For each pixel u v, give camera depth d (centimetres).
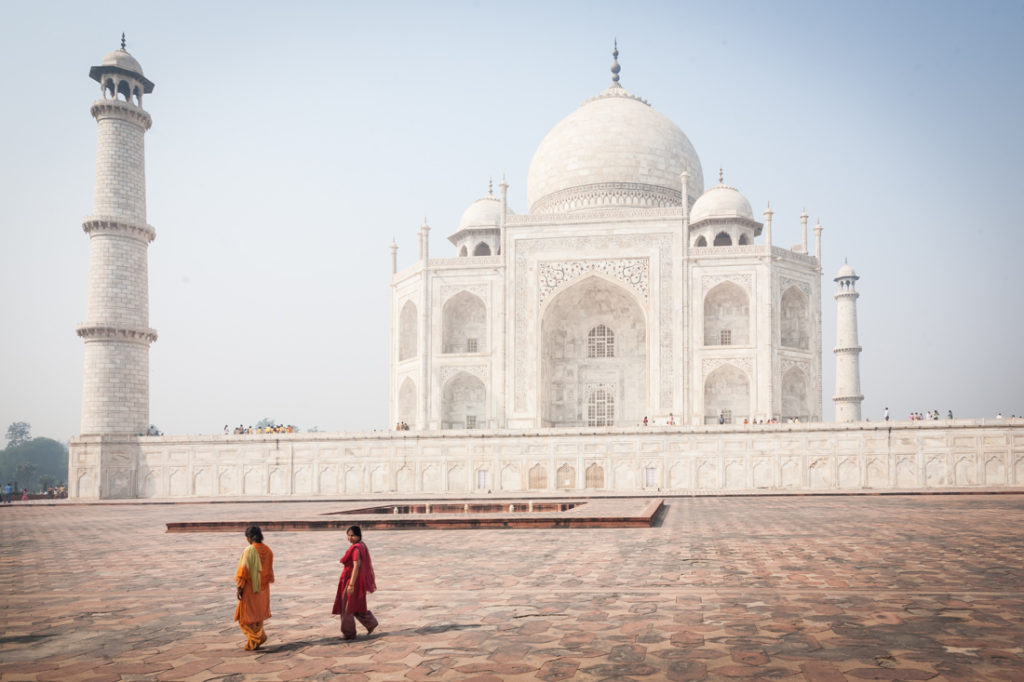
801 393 8319
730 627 1422
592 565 2192
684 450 6581
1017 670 1140
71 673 1233
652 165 9606
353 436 7031
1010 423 6041
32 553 2825
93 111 7575
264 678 1189
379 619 1566
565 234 8356
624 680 1130
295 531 3438
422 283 8500
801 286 8300
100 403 7269
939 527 3031
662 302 8112
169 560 2561
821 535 2808
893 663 1180
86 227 7444
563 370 8881
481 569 2173
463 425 8619
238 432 7831
